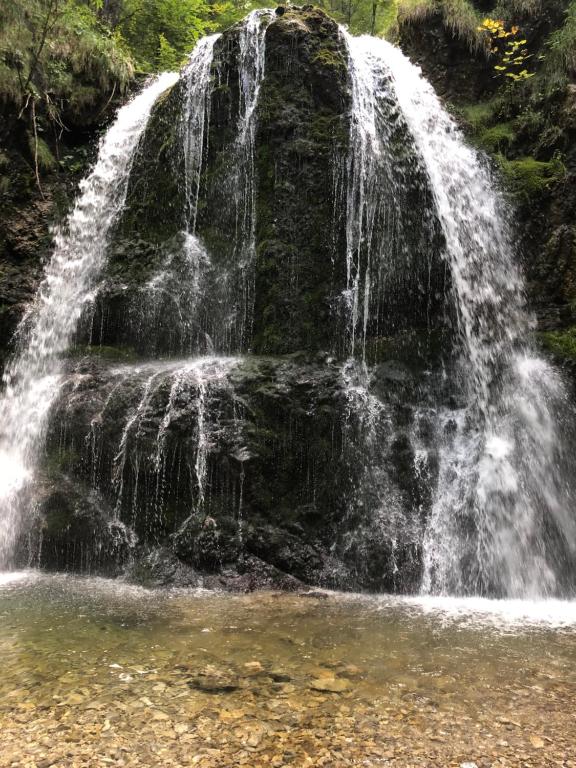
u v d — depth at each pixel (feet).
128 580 19.17
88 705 10.84
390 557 19.70
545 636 15.03
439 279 25.50
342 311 24.38
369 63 28.12
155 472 20.34
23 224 31.27
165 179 28.43
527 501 22.00
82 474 21.42
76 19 35.91
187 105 28.45
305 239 24.90
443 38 36.09
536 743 9.88
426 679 12.14
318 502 20.48
